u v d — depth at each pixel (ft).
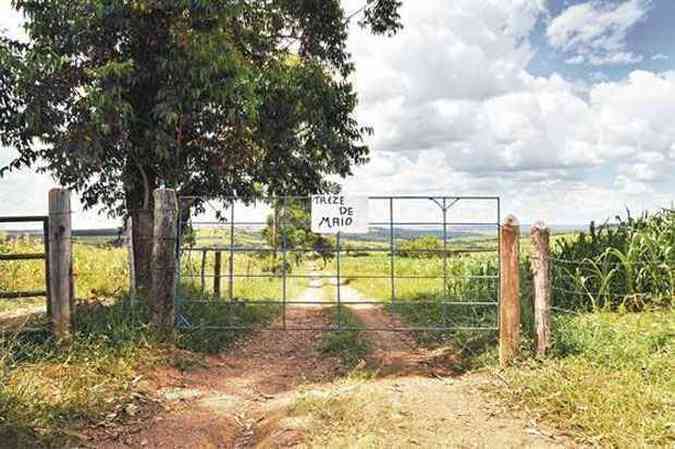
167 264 28.12
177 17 35.45
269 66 43.39
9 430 15.48
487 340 28.12
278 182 46.83
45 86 33.73
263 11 45.34
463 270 45.42
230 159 40.47
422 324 34.94
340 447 15.23
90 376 20.57
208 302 33.01
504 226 25.26
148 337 26.13
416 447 15.58
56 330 24.76
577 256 32.73
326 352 29.53
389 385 22.84
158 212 28.22
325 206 28.60
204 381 24.09
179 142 37.55
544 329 24.45
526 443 16.15
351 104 49.88
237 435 18.80
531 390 20.21
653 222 33.94
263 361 28.78
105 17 34.24
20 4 34.53
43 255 25.09
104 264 47.42
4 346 22.67
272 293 51.98
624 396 18.20
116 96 33.27
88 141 34.09
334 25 49.47
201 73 33.94
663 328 24.14
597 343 23.62
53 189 25.00
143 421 18.49
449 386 22.84
